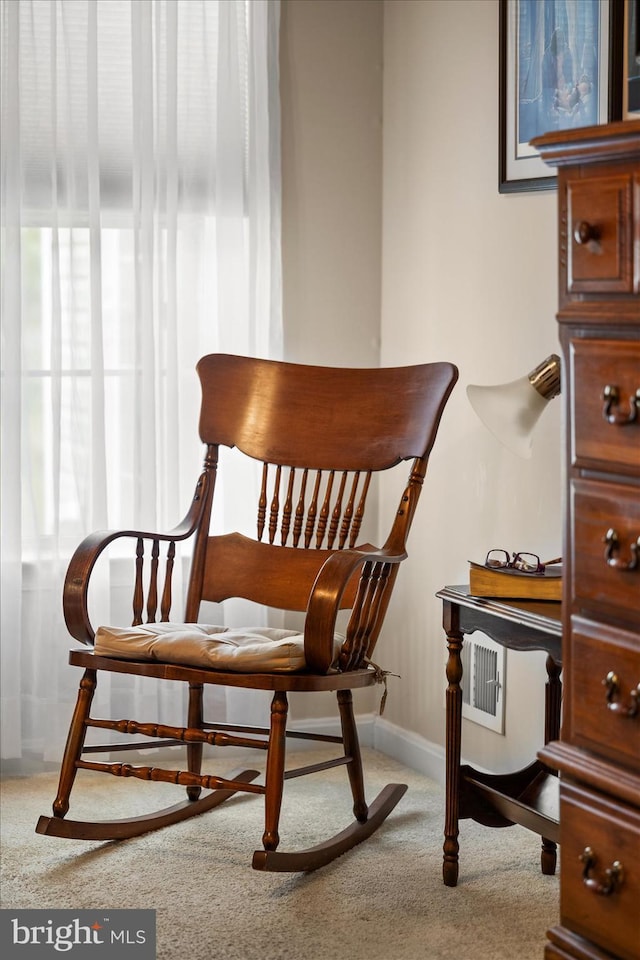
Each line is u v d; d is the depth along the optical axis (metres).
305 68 3.27
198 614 2.92
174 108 3.04
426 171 3.12
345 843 2.51
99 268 3.01
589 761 1.70
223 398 2.90
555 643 2.04
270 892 2.30
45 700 3.04
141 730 2.43
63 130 3.00
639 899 1.62
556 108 2.57
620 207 1.60
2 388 2.97
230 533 2.97
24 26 2.95
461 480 2.98
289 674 2.30
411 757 3.19
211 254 3.17
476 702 2.90
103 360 3.04
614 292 1.62
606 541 1.64
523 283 2.73
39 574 3.02
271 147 3.18
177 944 2.06
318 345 3.34
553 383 2.33
